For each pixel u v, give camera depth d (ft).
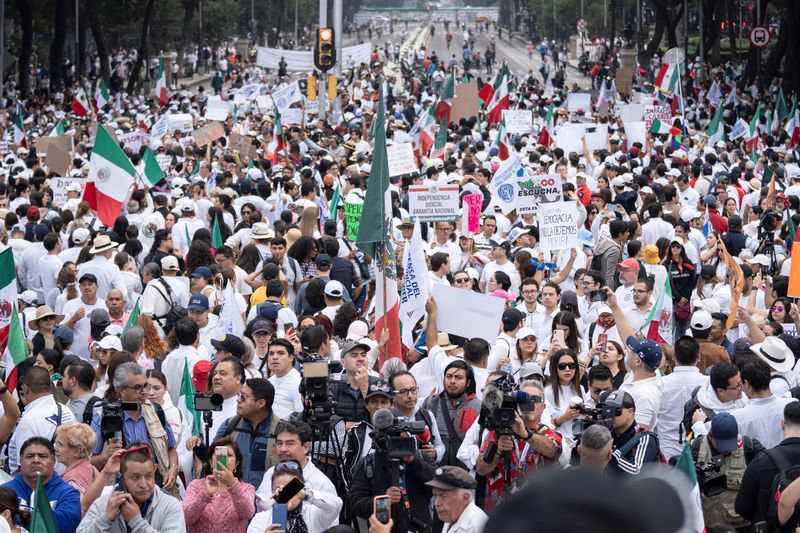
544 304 81.05
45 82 450.30
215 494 47.91
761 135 262.88
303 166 178.19
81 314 83.35
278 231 112.47
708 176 166.71
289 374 61.77
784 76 369.09
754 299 91.09
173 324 79.00
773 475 46.24
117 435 51.26
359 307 98.99
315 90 307.58
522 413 47.78
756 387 55.36
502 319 73.10
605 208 128.26
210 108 246.27
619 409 47.42
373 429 51.85
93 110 334.44
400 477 46.78
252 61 652.89
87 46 594.24
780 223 128.16
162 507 45.16
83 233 101.91
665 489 8.02
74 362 65.62
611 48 491.72
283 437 47.73
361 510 47.47
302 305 89.61
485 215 120.67
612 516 7.75
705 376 62.18
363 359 55.77
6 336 66.08
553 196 110.63
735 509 47.85
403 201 138.82
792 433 47.21
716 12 476.95
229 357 59.47
